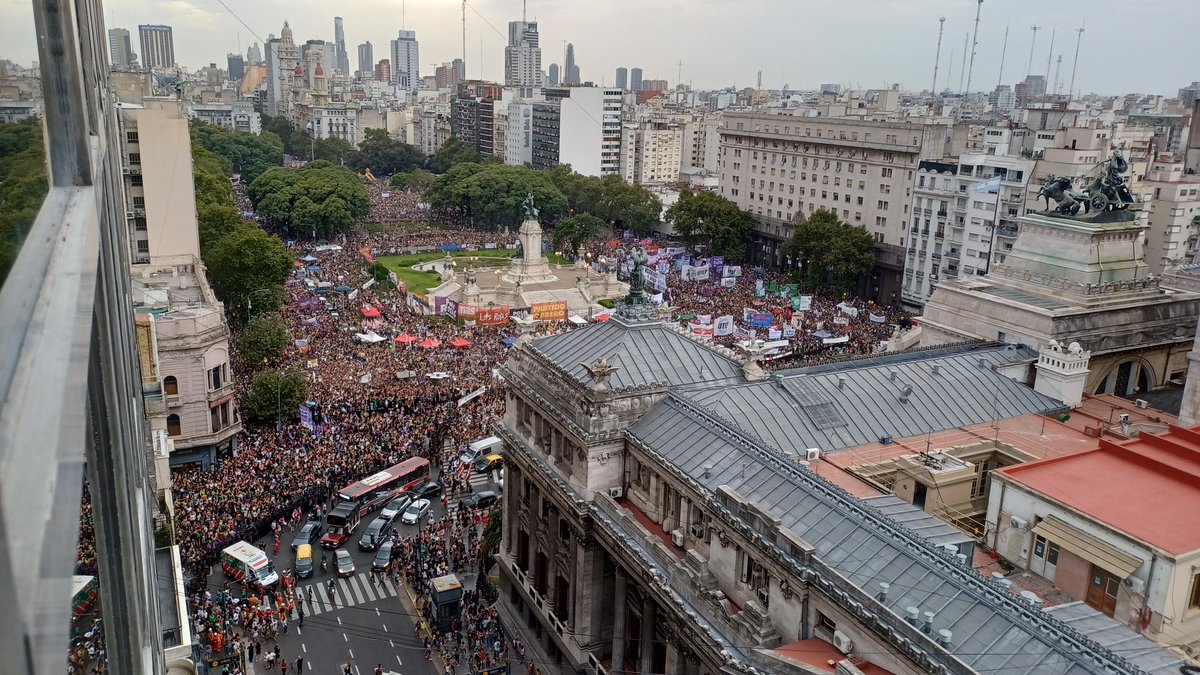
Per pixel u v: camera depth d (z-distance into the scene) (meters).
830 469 61.47
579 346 75.19
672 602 54.72
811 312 156.75
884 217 192.25
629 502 66.81
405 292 175.88
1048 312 79.56
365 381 118.56
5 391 4.86
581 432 65.81
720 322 132.25
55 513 5.15
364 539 87.38
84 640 16.53
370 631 75.69
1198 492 52.84
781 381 71.44
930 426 69.88
